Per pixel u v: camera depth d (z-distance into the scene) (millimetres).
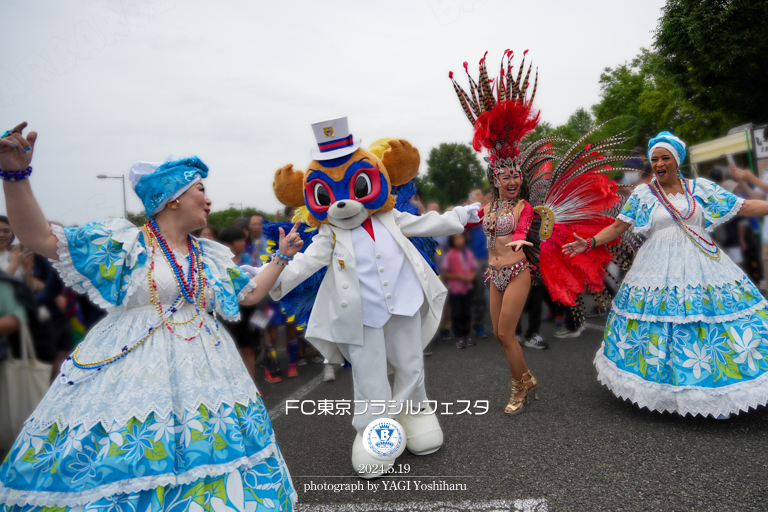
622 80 26469
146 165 2154
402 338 3078
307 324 3332
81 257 1961
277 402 4652
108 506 1712
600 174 3998
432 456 3100
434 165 50625
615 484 2557
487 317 7930
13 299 3262
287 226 3311
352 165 2992
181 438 1879
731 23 12820
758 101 13617
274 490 2000
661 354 3285
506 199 3836
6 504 1789
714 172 6664
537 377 4547
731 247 6578
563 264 3990
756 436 2947
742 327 3158
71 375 1929
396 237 3090
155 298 2037
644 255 3572
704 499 2348
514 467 2852
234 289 2277
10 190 1794
